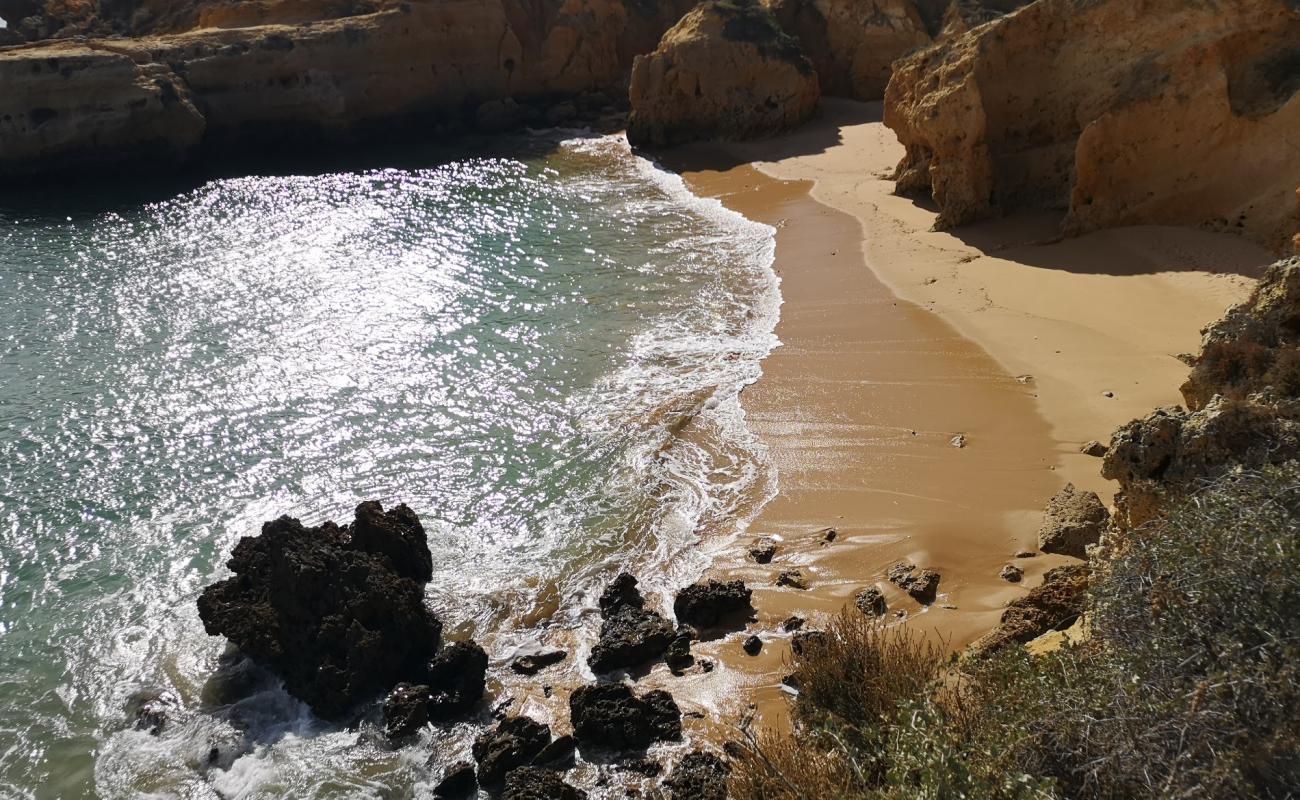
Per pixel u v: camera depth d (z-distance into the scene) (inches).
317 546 583.8
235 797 486.6
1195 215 1050.7
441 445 802.8
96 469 788.6
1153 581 350.0
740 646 545.6
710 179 1612.9
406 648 559.5
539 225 1402.6
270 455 801.6
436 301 1119.0
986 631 519.8
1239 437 435.2
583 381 898.1
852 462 717.3
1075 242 1090.1
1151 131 1059.3
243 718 537.6
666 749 480.7
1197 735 301.1
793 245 1238.9
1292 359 475.5
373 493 739.4
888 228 1256.8
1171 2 1069.8
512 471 756.6
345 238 1366.9
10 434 843.4
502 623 591.8
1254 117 1013.8
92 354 1004.6
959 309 967.0
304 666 549.6
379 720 528.7
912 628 532.1
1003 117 1213.7
